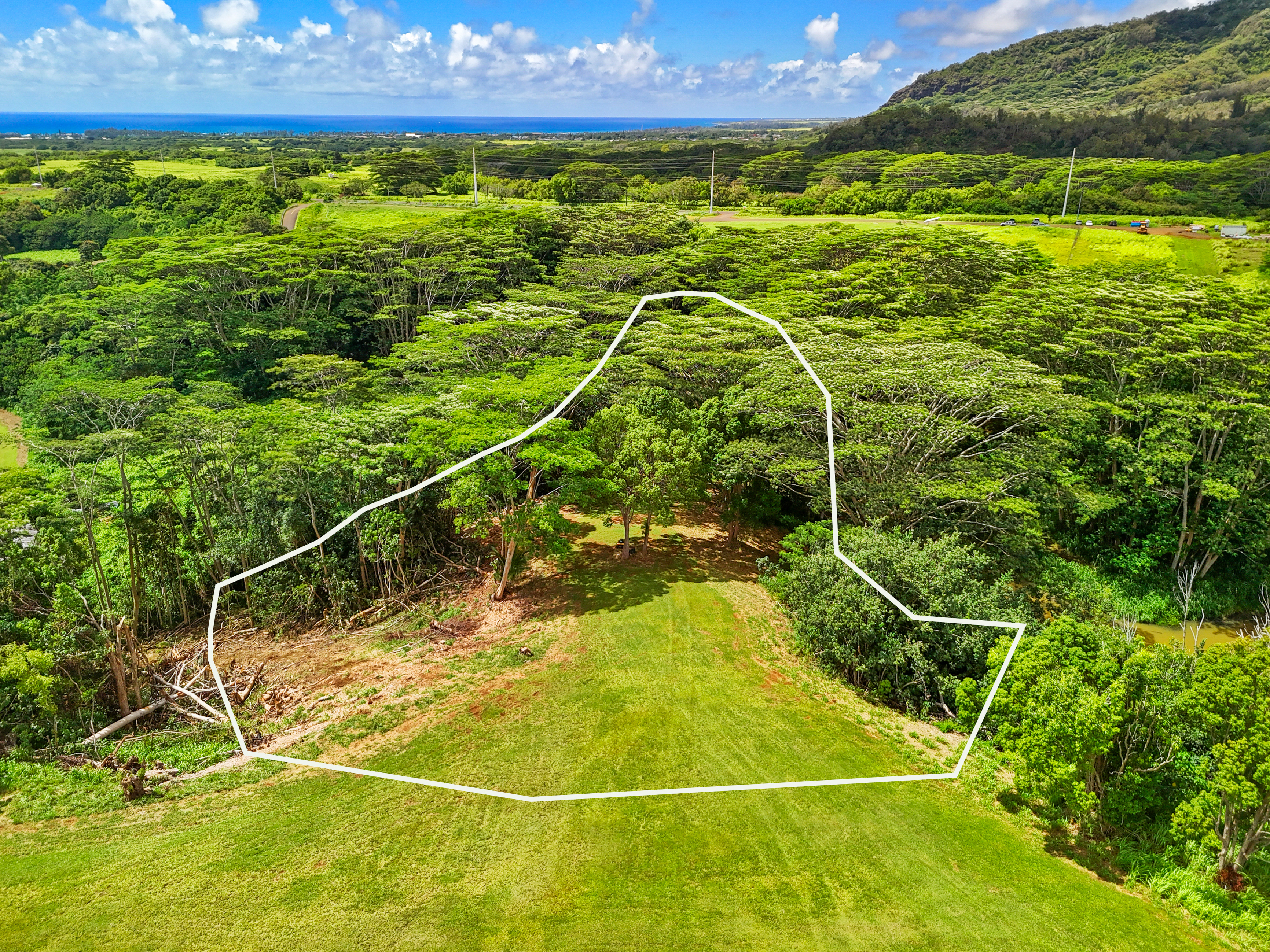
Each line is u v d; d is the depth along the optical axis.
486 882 16.42
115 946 14.77
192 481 37.59
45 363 66.69
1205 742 19.25
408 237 74.94
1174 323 47.94
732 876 16.62
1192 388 46.31
